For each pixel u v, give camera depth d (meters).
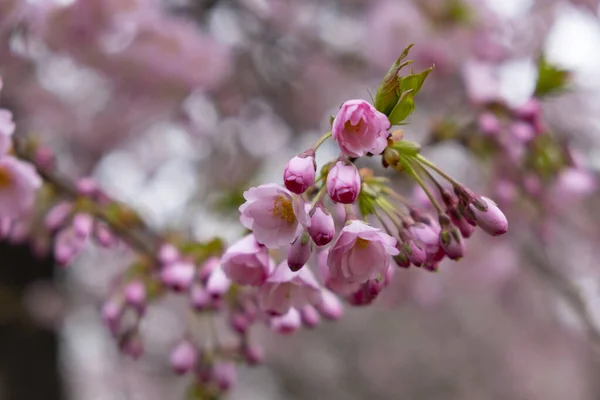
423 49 1.04
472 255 1.42
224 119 1.42
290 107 1.56
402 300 1.35
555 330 2.20
